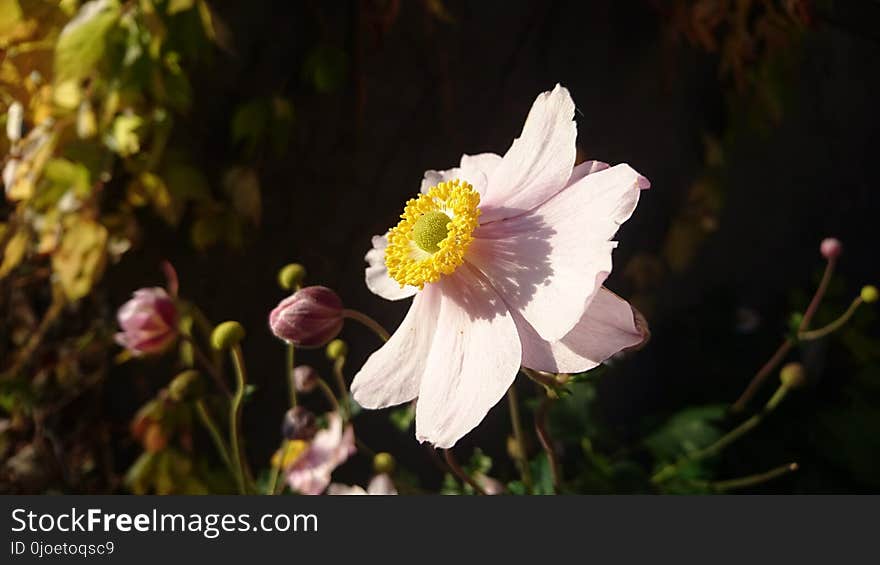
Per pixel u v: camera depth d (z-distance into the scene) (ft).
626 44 1.93
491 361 1.00
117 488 1.67
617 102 1.95
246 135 1.61
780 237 2.30
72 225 1.51
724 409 1.75
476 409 0.99
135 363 1.65
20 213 1.56
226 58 1.58
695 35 1.94
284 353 1.74
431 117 1.77
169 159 1.55
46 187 1.49
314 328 1.10
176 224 1.57
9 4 1.38
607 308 0.99
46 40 1.41
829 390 2.21
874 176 2.37
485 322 1.01
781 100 2.12
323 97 1.67
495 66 1.81
